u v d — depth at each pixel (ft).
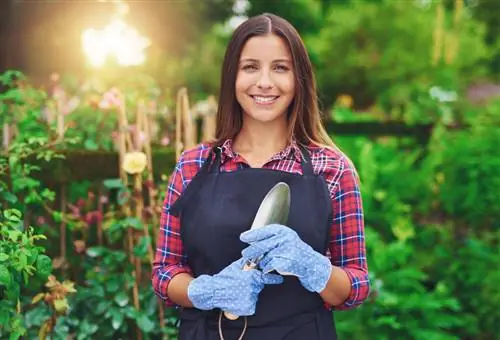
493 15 41.91
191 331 6.64
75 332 10.64
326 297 6.41
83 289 10.87
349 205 6.70
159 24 35.68
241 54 6.79
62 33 30.04
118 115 11.94
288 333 6.47
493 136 14.97
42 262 9.33
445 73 28.45
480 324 13.98
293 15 36.60
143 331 10.98
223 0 39.32
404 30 31.91
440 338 12.61
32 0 29.71
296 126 6.91
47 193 10.64
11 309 9.46
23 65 29.81
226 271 6.17
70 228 11.14
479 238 14.79
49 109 13.07
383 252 13.42
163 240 6.94
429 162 15.19
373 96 33.42
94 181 11.50
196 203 6.60
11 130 11.76
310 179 6.55
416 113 17.12
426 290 14.48
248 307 6.07
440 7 27.71
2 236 9.91
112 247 11.60
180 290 6.56
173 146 13.64
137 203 11.16
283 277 6.40
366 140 15.92
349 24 32.91
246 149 6.94
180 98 12.02
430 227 14.84
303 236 6.38
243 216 6.44
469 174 14.85
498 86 33.73
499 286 13.88
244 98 6.73
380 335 12.48
